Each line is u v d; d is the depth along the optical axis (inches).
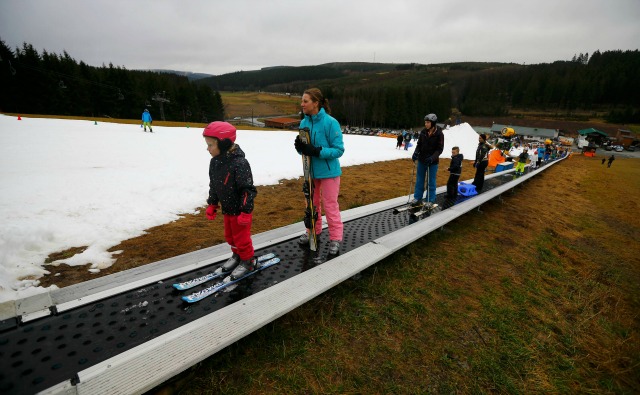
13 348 75.7
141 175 299.1
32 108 1910.7
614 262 234.8
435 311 128.5
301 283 111.2
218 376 87.1
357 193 314.7
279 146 671.1
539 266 192.9
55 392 63.0
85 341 79.8
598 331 138.4
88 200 217.9
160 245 170.7
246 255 113.0
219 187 104.3
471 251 194.4
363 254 138.6
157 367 72.2
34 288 122.3
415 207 224.4
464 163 692.1
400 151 776.9
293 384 87.6
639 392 107.6
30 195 212.4
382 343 107.1
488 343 114.1
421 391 90.6
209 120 3058.6
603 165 1337.4
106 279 107.3
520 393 95.0
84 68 2226.9
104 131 705.6
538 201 393.4
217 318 89.7
